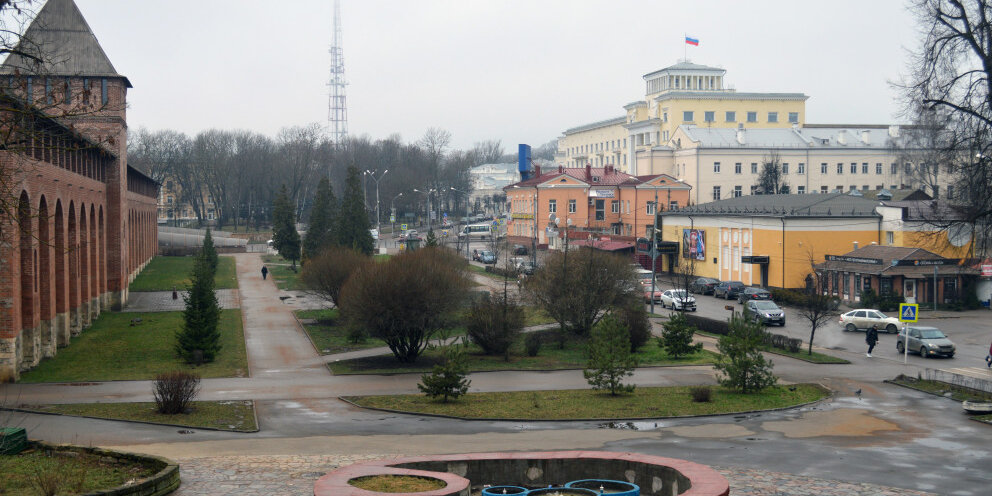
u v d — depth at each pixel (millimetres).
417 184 159000
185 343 40250
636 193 107375
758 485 19094
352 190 80562
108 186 60906
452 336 48938
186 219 169125
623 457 18328
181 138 165750
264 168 147000
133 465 18844
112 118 58625
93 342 45688
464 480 16609
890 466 21031
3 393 32594
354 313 40219
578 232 95875
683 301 57281
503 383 35281
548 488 16594
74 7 57500
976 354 41812
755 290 63469
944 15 27453
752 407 29438
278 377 36625
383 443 24125
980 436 24734
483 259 98188
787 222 66625
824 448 23188
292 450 23078
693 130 120438
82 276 51188
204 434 25578
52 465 18469
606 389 33125
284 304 63594
